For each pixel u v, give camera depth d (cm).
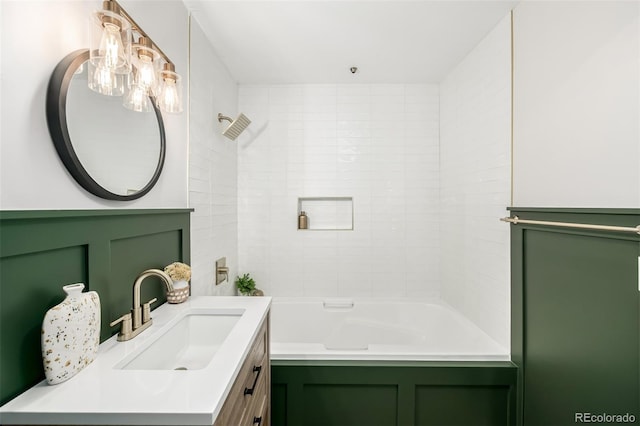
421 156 285
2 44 74
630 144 106
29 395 73
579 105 128
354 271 288
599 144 119
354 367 170
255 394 117
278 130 287
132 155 123
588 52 123
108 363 88
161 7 149
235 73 262
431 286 286
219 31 198
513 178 174
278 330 265
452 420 172
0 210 73
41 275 83
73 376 80
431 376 170
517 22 170
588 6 123
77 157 93
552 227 142
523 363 164
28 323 79
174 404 67
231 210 266
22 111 78
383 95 285
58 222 87
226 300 151
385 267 287
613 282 113
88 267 99
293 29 196
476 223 215
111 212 108
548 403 147
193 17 184
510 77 176
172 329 124
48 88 85
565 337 136
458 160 244
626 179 108
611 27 113
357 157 287
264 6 173
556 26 141
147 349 106
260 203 288
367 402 172
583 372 127
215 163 225
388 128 286
